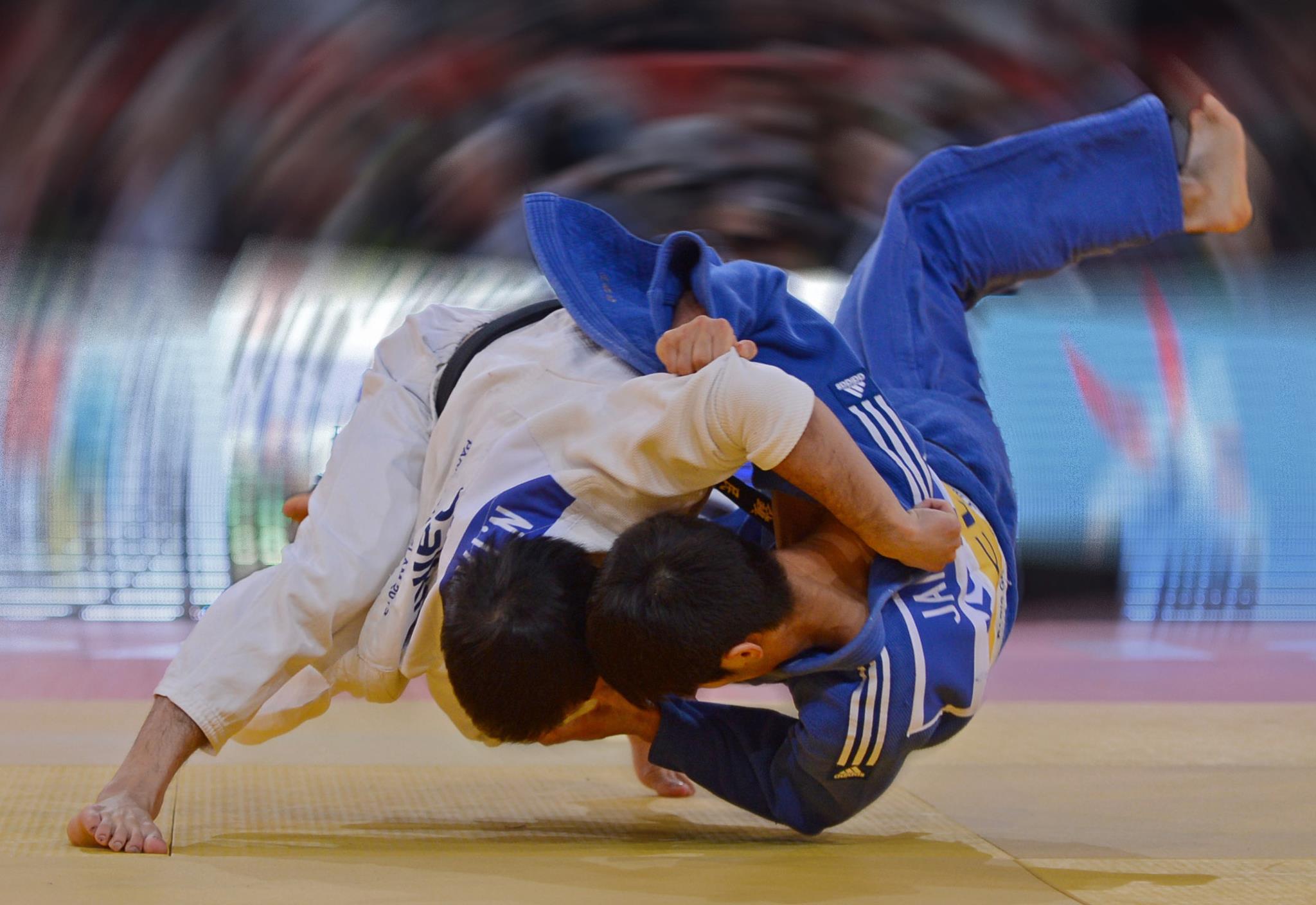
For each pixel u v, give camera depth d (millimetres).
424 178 20266
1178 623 16562
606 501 4008
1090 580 18109
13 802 4641
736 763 4367
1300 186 18547
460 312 4973
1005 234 5617
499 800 5273
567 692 3750
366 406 4785
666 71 19375
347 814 4836
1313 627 16281
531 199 4762
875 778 4164
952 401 5250
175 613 17359
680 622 3557
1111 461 18734
